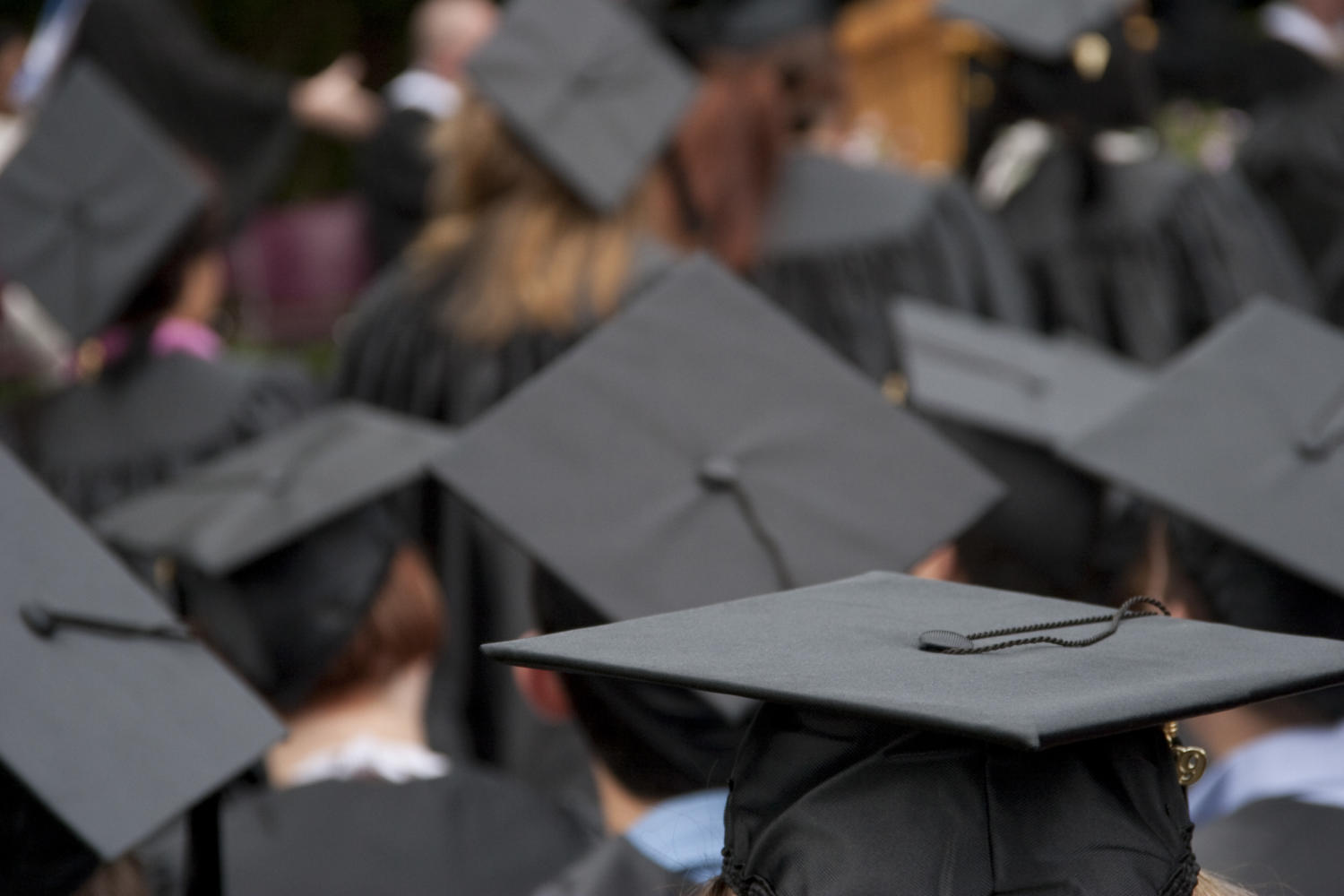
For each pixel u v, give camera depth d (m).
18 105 13.82
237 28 24.78
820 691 3.09
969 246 9.05
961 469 5.29
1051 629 3.45
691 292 5.52
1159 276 10.26
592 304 8.04
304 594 6.00
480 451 5.23
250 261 17.41
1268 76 13.41
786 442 5.26
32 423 8.34
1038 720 2.86
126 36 14.98
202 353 8.70
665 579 5.06
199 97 15.20
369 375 8.65
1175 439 5.50
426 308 8.52
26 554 4.21
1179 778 3.28
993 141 10.91
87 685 4.02
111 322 8.28
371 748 5.80
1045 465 6.19
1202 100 14.61
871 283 8.70
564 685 4.63
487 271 8.27
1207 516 5.28
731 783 3.33
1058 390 6.65
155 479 8.17
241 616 5.99
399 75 25.31
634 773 4.62
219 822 4.21
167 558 6.32
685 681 3.22
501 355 8.18
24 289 8.34
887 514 5.19
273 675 5.94
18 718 3.86
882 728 3.17
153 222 8.34
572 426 5.28
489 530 8.28
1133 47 10.29
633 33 8.53
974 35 11.23
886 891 3.01
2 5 22.94
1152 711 2.97
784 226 8.73
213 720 4.14
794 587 5.06
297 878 4.90
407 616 6.13
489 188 8.51
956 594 3.76
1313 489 5.29
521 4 8.59
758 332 5.46
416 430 6.78
